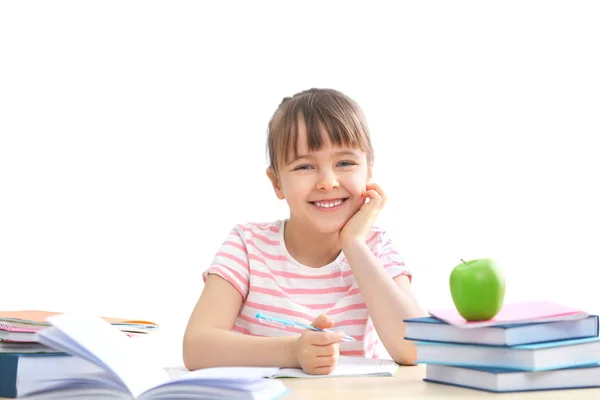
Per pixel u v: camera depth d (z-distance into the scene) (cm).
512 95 341
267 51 349
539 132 339
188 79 349
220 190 347
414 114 345
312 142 164
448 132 343
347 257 163
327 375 125
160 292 344
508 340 104
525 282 335
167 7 349
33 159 346
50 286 342
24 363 107
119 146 348
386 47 347
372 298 155
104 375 100
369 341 175
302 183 166
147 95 349
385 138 345
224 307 167
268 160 183
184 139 348
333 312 172
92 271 344
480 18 344
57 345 99
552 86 338
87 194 346
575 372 107
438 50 345
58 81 348
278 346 137
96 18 349
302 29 349
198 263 345
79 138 348
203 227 346
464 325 107
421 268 340
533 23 341
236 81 349
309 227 174
